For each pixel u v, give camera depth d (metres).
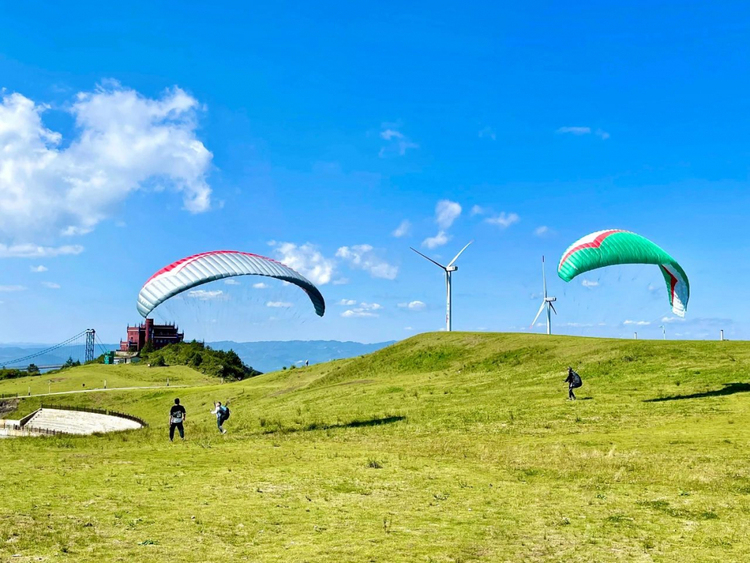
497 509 15.08
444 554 11.97
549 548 12.28
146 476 18.78
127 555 11.85
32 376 156.12
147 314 29.30
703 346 44.19
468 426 28.25
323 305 37.38
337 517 14.45
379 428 29.94
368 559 11.69
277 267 32.41
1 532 12.91
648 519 13.96
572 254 32.03
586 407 30.12
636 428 24.62
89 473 19.23
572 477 18.03
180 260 30.95
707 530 13.04
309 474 18.92
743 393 29.70
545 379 42.50
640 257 31.86
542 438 24.12
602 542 12.58
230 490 16.95
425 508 15.24
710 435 22.05
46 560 11.48
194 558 11.73
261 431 32.78
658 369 39.38
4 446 26.98
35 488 16.97
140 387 125.44
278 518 14.37
